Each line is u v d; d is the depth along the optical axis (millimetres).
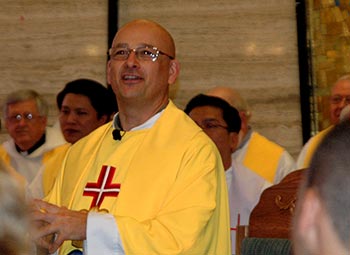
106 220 6645
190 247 6656
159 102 7777
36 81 15703
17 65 15781
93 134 8141
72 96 11641
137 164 7387
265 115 14875
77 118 11602
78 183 7742
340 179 2547
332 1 14648
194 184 6996
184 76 15172
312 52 14734
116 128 7941
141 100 7609
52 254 7438
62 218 6566
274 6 15055
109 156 7691
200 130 7605
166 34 7852
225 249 7172
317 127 14578
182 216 6762
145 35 7695
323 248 2547
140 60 7621
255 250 7074
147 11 15445
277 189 7414
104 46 15570
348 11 14562
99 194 7445
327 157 2584
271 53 14992
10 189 3141
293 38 14945
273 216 7363
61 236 6523
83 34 15648
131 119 7785
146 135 7617
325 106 14562
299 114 14758
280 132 14789
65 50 15680
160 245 6594
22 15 15883
